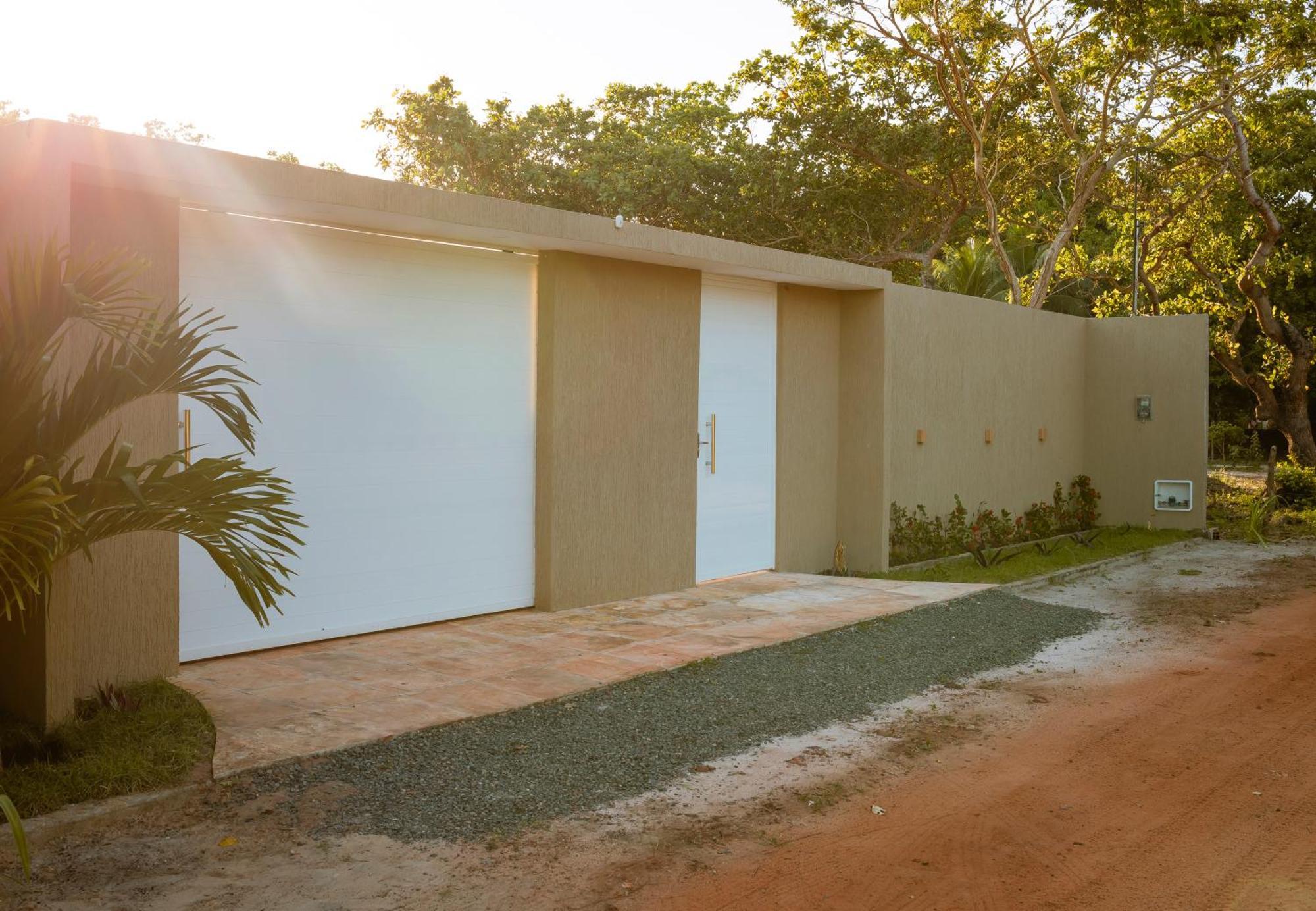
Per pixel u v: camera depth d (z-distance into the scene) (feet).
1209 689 22.22
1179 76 57.47
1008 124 64.08
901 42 60.13
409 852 13.26
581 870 12.94
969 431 42.78
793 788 15.98
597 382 27.89
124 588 18.47
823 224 73.56
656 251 26.94
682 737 17.99
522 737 17.52
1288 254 72.43
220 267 20.65
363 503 23.38
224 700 18.34
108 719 16.67
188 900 11.87
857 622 26.37
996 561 38.55
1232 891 12.77
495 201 23.00
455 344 25.11
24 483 13.11
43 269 13.26
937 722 19.54
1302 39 53.88
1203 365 48.32
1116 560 39.70
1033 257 94.94
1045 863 13.52
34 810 13.60
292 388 21.93
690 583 31.14
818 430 36.17
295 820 14.07
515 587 26.89
